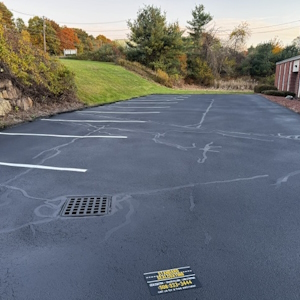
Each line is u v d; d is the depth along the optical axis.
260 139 5.89
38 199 3.03
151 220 2.60
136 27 28.20
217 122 7.96
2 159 4.43
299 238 2.32
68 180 3.58
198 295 1.71
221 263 2.00
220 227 2.48
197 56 35.16
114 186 3.39
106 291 1.74
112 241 2.27
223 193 3.19
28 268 1.94
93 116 8.89
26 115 8.08
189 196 3.11
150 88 20.42
